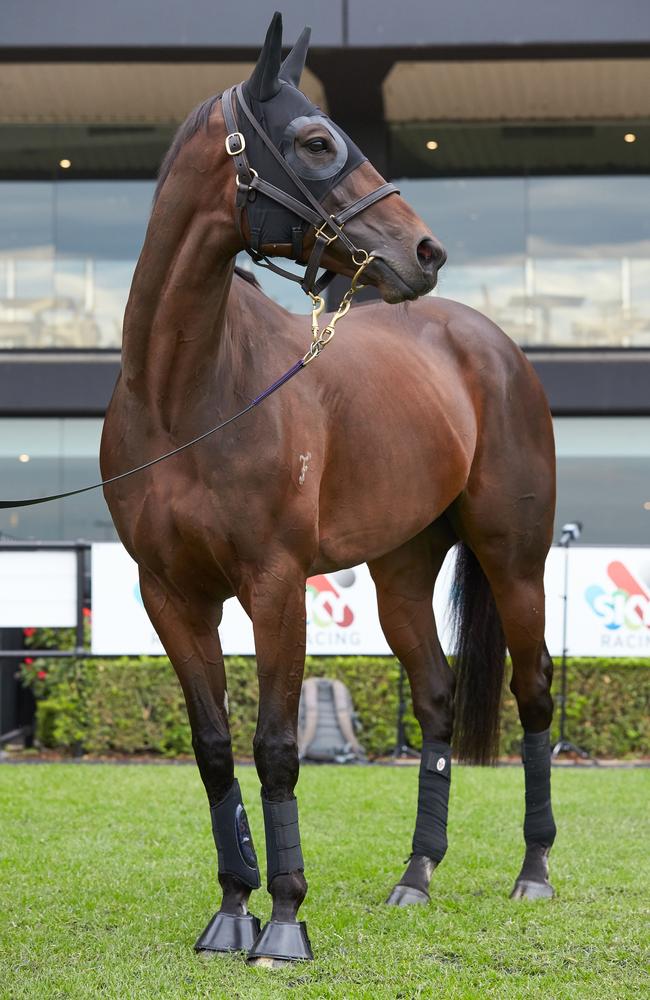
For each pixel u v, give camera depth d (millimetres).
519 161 20922
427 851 6062
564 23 18047
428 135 21094
